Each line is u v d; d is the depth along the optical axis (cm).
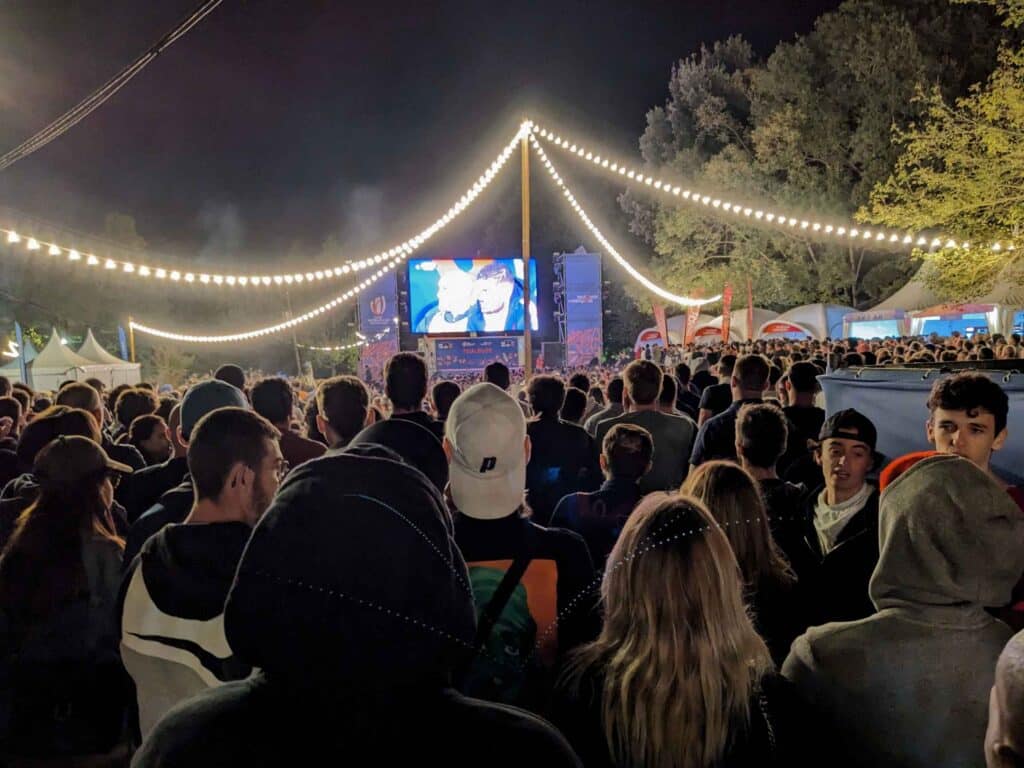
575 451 444
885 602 176
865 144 2928
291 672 98
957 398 281
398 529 103
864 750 173
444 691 106
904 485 176
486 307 3369
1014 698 86
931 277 1716
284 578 99
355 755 98
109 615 243
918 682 168
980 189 1402
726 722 159
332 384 370
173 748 101
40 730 234
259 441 212
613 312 4250
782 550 277
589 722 166
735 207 1018
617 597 171
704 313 3412
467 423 217
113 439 632
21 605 233
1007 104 1365
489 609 206
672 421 483
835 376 549
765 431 309
